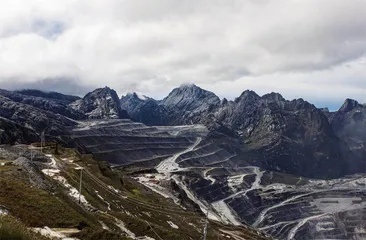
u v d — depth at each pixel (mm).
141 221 108062
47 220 69250
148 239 96375
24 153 156875
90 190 134125
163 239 102000
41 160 156125
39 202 73750
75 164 177625
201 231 157500
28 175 98375
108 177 196000
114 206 130125
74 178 135625
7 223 28922
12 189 74750
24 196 73875
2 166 101500
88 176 160375
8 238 27844
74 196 113938
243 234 199250
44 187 95500
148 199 187125
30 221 65750
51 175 129500
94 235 68875
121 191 169500
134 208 146750
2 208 65812
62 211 74125
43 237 42906
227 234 183625
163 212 165000
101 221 96812
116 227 97688
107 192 151500
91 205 111125
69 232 67375
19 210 67562
